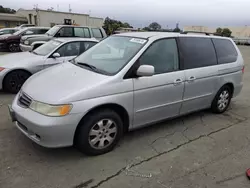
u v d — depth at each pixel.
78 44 6.98
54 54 6.45
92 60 3.87
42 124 2.83
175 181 2.86
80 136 3.09
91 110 3.08
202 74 4.27
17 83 6.01
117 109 3.39
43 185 2.69
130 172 2.98
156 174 2.97
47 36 11.55
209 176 2.98
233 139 3.98
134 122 3.56
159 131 4.13
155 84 3.59
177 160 3.29
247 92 7.04
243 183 2.88
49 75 3.56
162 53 3.79
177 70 3.94
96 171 2.97
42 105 2.92
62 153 3.31
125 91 3.29
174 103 3.96
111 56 3.74
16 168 2.95
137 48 3.62
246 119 4.88
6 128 3.96
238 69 5.08
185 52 4.09
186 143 3.77
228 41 5.06
